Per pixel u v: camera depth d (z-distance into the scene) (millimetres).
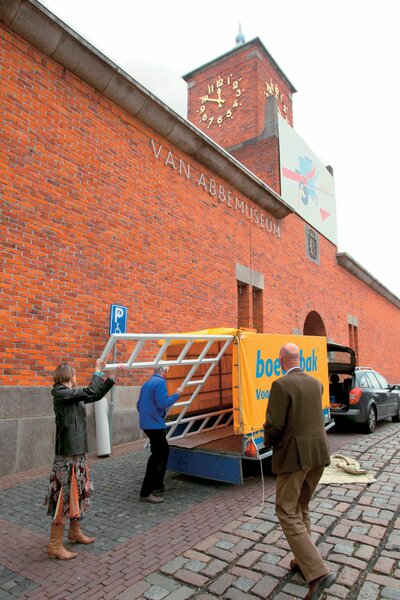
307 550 2992
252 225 13492
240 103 18062
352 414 9375
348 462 6527
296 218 17031
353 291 23406
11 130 6652
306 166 18641
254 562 3535
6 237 6434
